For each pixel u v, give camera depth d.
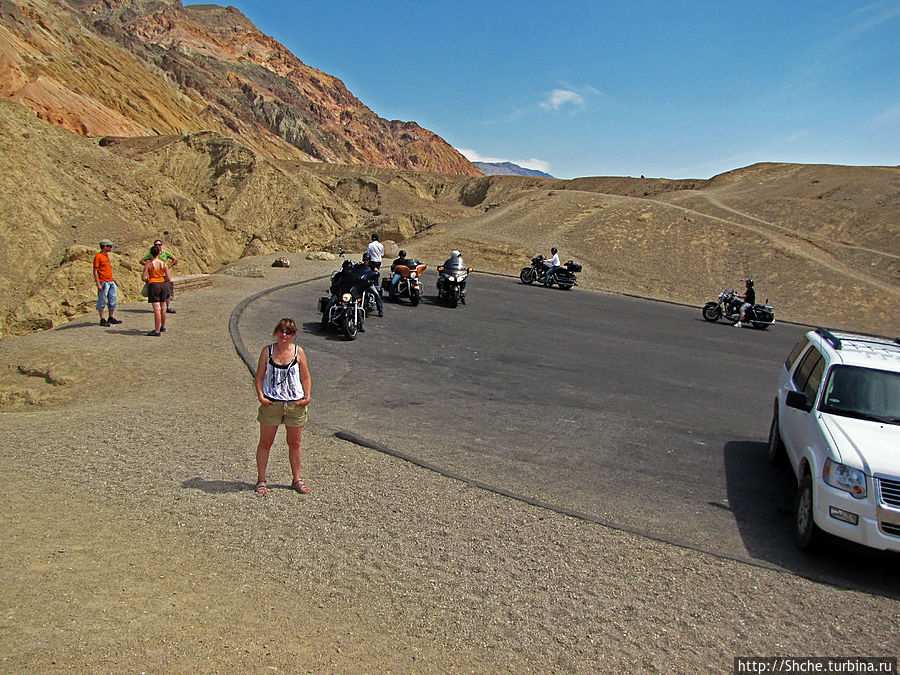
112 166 46.50
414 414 9.28
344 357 12.64
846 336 7.69
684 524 6.19
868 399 6.25
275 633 3.70
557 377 12.41
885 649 4.20
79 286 25.12
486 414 9.57
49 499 5.33
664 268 36.09
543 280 29.55
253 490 5.88
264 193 73.94
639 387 12.09
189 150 76.94
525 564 4.92
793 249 38.91
